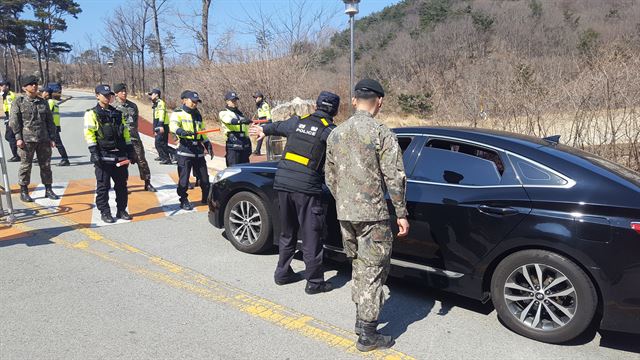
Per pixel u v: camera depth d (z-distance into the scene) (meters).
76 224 6.13
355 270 3.37
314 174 4.08
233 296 4.14
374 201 3.21
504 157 3.79
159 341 3.37
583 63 8.73
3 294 4.04
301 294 4.23
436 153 4.08
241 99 18.41
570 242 3.29
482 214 3.65
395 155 3.16
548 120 7.88
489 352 3.36
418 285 4.50
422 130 4.24
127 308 3.85
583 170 3.51
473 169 3.87
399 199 3.18
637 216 3.16
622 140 7.15
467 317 3.89
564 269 3.34
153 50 32.22
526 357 3.30
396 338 3.53
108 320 3.64
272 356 3.22
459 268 3.79
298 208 4.14
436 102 11.55
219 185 5.34
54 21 67.38
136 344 3.32
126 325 3.58
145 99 36.25
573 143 7.40
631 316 3.18
